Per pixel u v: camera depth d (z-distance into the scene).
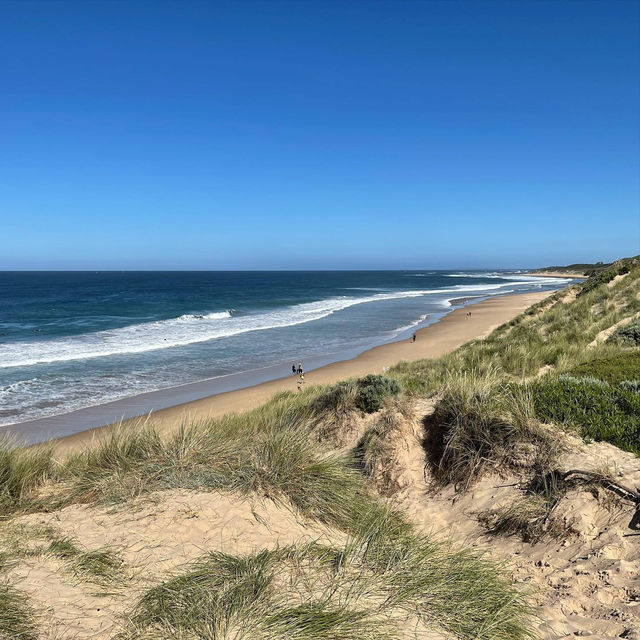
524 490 4.80
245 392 18.72
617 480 4.37
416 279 175.50
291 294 89.19
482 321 38.59
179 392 19.28
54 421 15.41
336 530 4.34
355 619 2.74
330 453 5.91
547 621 3.05
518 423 5.43
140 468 4.76
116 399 18.19
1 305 62.78
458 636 2.83
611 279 24.81
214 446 5.26
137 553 3.38
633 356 10.01
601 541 3.83
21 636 2.35
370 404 7.20
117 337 34.12
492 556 4.05
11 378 21.55
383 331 36.31
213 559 3.31
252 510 4.16
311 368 23.56
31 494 4.59
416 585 3.22
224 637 2.47
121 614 2.68
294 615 2.68
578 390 6.46
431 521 4.90
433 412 6.58
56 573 3.01
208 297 80.62
